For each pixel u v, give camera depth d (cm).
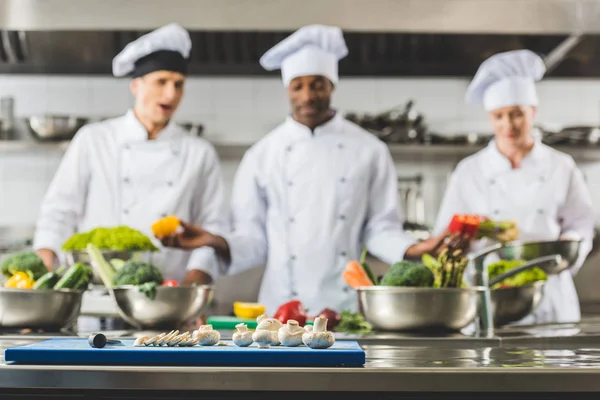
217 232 333
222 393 122
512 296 206
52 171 437
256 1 351
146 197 332
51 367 116
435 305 176
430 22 355
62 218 327
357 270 202
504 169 366
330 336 126
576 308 356
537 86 457
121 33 371
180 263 324
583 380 118
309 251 310
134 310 182
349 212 314
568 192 369
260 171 321
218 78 446
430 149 420
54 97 442
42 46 385
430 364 126
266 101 447
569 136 421
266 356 121
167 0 349
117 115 442
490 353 149
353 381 117
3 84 440
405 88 450
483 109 450
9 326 178
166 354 120
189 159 338
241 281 418
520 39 378
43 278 184
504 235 256
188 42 323
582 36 367
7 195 436
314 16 352
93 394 122
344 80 449
